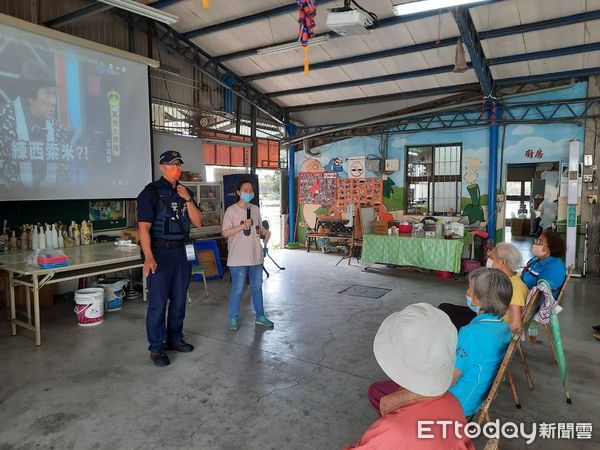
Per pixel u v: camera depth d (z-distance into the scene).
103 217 5.78
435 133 8.29
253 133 9.02
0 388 2.95
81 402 2.76
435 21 6.01
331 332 4.11
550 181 10.21
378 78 7.84
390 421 1.12
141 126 5.82
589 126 6.90
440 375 1.13
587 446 2.32
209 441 2.35
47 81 4.75
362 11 4.85
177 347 3.62
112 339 3.89
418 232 6.87
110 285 4.76
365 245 6.91
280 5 6.12
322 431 2.45
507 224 14.83
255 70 8.11
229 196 6.74
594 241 6.91
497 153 7.66
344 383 3.04
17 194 4.54
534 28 5.73
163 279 3.38
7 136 4.43
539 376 3.16
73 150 5.03
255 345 3.76
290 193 9.91
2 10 4.98
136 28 6.64
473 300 2.00
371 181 9.08
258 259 4.16
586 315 4.66
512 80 7.19
